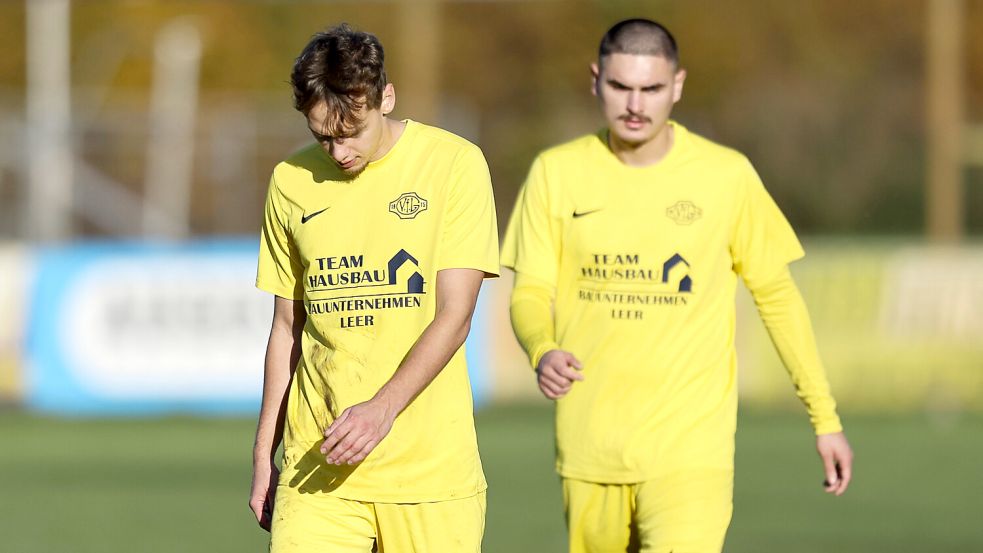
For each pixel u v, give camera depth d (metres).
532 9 132.25
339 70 15.50
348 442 15.46
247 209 97.81
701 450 20.31
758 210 21.00
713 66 131.25
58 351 60.28
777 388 63.47
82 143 95.69
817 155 121.50
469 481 16.89
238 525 35.75
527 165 128.38
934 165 95.06
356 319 16.72
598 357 20.80
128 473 45.84
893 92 124.62
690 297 20.73
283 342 17.77
